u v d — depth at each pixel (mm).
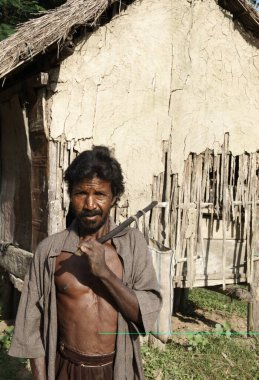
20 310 2086
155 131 4645
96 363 1994
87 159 1944
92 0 3949
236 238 5164
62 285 2006
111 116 4445
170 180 4758
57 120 4238
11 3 8125
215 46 4859
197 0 4711
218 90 4918
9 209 5570
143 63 4531
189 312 6227
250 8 4723
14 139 5168
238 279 5191
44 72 4250
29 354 2037
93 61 4316
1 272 5887
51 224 4324
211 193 4988
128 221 2076
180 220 4812
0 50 4031
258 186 5238
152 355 4426
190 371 4219
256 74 5125
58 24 3744
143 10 4480
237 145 5055
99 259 1814
